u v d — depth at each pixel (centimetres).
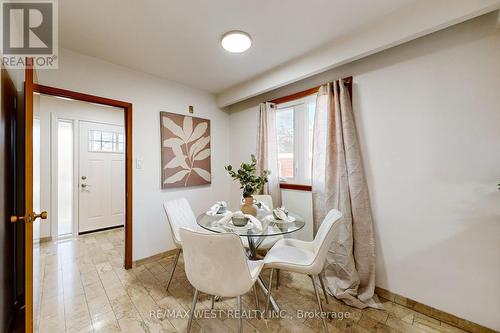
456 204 166
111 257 288
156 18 172
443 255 172
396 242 194
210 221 201
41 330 159
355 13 169
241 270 132
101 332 158
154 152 282
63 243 339
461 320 164
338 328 164
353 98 218
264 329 163
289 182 287
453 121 167
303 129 270
